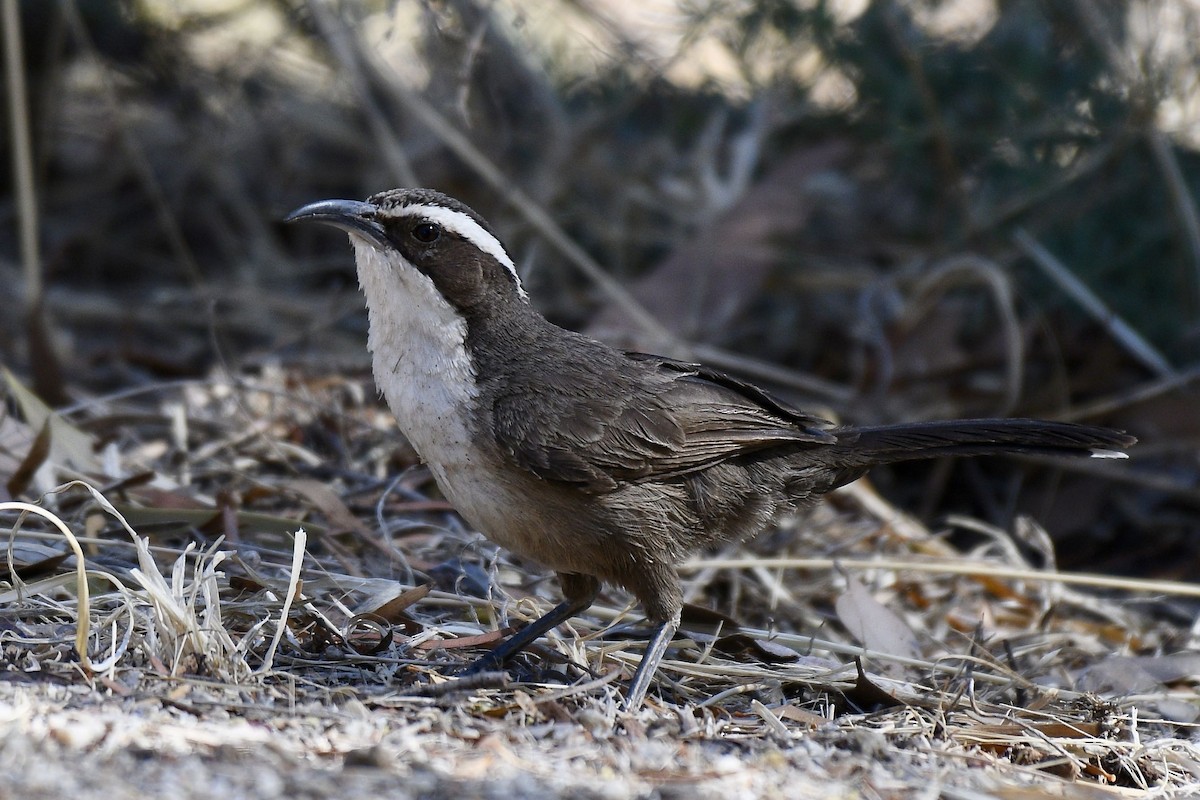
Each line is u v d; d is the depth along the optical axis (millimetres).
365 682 7688
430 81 16109
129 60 17688
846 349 15539
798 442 8859
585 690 7840
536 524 8195
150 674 7168
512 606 9055
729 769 6699
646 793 6125
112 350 14562
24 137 12375
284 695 7191
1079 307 14578
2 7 16844
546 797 5863
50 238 17281
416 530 10500
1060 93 14484
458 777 6105
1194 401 13562
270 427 11750
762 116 15977
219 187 17422
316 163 18250
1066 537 13180
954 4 15539
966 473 14000
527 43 16391
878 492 13961
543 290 16062
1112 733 8062
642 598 8391
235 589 8680
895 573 11023
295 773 5914
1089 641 10336
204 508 9969
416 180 16484
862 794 6473
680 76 17312
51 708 6539
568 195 16609
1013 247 14719
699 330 14703
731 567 10188
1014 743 7758
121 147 17188
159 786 5594
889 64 14961
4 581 8516
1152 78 13734
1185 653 9711
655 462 8227
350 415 11570
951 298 15141
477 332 8234
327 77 17625
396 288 8156
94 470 10539
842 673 8648
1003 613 10922
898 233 16328
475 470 8133
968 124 14836
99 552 9266
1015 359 12891
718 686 8484
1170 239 14336
